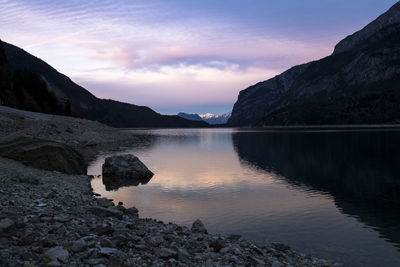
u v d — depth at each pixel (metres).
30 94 127.50
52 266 7.52
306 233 17.47
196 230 15.98
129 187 30.09
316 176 37.06
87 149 68.31
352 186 31.16
